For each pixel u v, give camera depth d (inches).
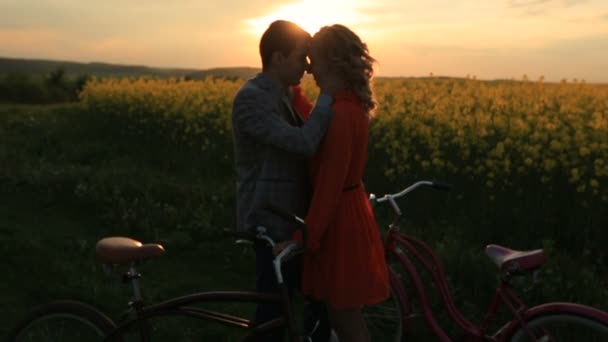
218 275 213.2
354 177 112.3
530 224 241.8
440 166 283.1
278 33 112.0
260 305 110.0
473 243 240.2
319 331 124.0
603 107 354.0
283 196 113.0
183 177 370.9
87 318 112.6
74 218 272.5
